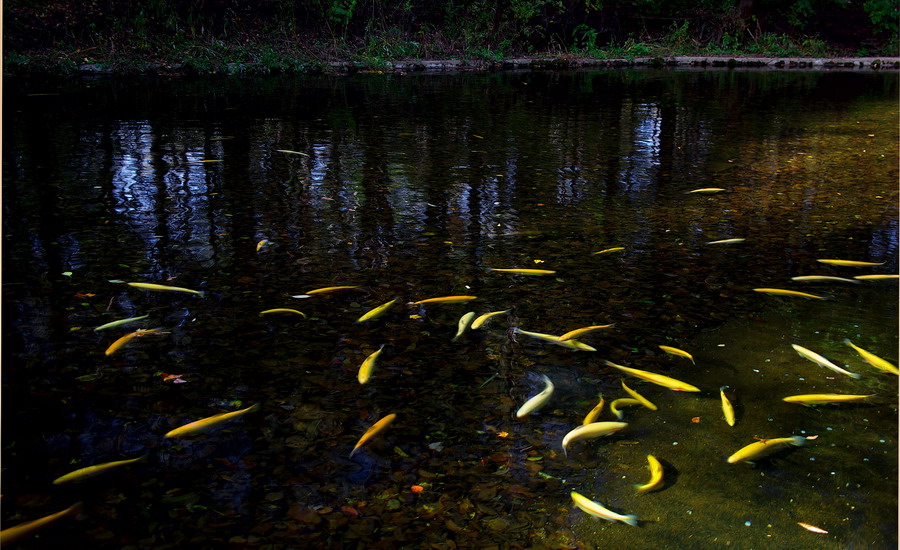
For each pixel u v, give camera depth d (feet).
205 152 17.83
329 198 13.97
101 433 6.49
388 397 7.15
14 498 5.68
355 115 24.52
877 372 7.73
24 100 26.48
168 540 5.29
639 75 42.06
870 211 13.55
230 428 6.60
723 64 49.62
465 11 48.62
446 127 22.36
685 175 16.46
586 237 11.91
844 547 5.37
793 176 16.43
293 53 40.52
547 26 50.85
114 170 15.70
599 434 6.44
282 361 7.77
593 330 8.59
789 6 59.47
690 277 10.25
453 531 5.44
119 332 8.29
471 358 7.92
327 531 5.40
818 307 9.30
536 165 17.22
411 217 12.84
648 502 5.82
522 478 6.06
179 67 37.06
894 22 58.13
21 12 36.60
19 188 14.05
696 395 7.32
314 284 9.77
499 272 10.33
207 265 10.34
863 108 28.25
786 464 6.29
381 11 45.65
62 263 10.24
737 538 5.45
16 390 7.07
